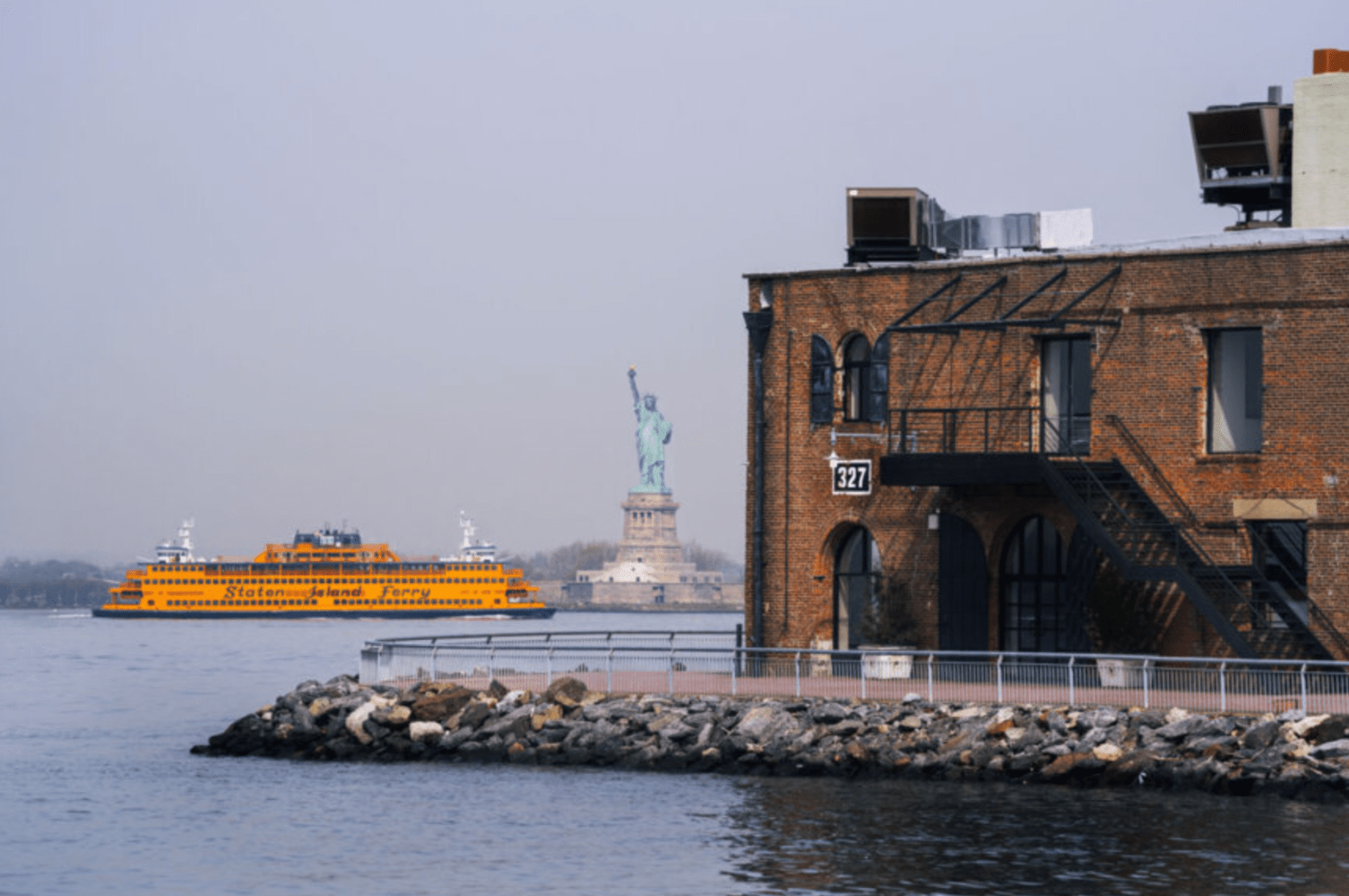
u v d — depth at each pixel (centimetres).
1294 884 2719
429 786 3831
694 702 4069
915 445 4641
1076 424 4469
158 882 2994
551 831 3288
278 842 3294
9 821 3612
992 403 4544
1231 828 3114
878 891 2766
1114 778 3503
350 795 3759
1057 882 2781
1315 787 3316
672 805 3509
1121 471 4306
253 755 4553
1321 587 4084
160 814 3659
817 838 3147
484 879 2934
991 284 4531
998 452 4522
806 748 3816
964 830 3166
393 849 3181
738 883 2853
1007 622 4572
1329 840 3009
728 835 3206
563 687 4222
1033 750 3606
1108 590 4309
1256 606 4150
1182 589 4116
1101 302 4372
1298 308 4119
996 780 3603
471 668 4528
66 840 3394
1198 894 2680
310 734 4469
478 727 4225
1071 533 4400
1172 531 4216
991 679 4000
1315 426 4097
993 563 4547
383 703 4406
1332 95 4631
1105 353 4366
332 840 3288
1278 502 4134
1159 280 4297
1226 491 4200
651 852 3091
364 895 2850
